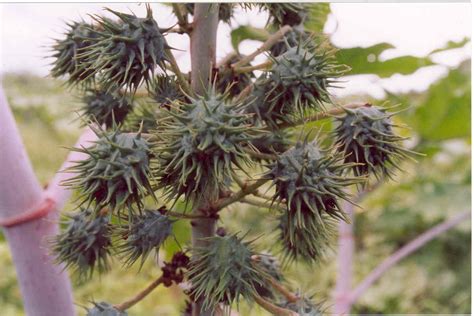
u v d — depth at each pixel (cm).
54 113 72
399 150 28
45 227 31
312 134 33
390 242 101
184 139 24
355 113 27
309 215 25
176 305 73
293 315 27
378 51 36
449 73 52
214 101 24
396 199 96
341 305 45
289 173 25
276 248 32
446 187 85
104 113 30
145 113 29
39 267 31
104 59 25
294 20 31
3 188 31
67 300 32
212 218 27
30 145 73
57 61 30
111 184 24
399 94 40
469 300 98
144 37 25
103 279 70
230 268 25
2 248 83
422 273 99
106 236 28
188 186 24
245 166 29
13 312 78
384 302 98
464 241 100
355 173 28
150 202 35
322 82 26
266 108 26
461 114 53
